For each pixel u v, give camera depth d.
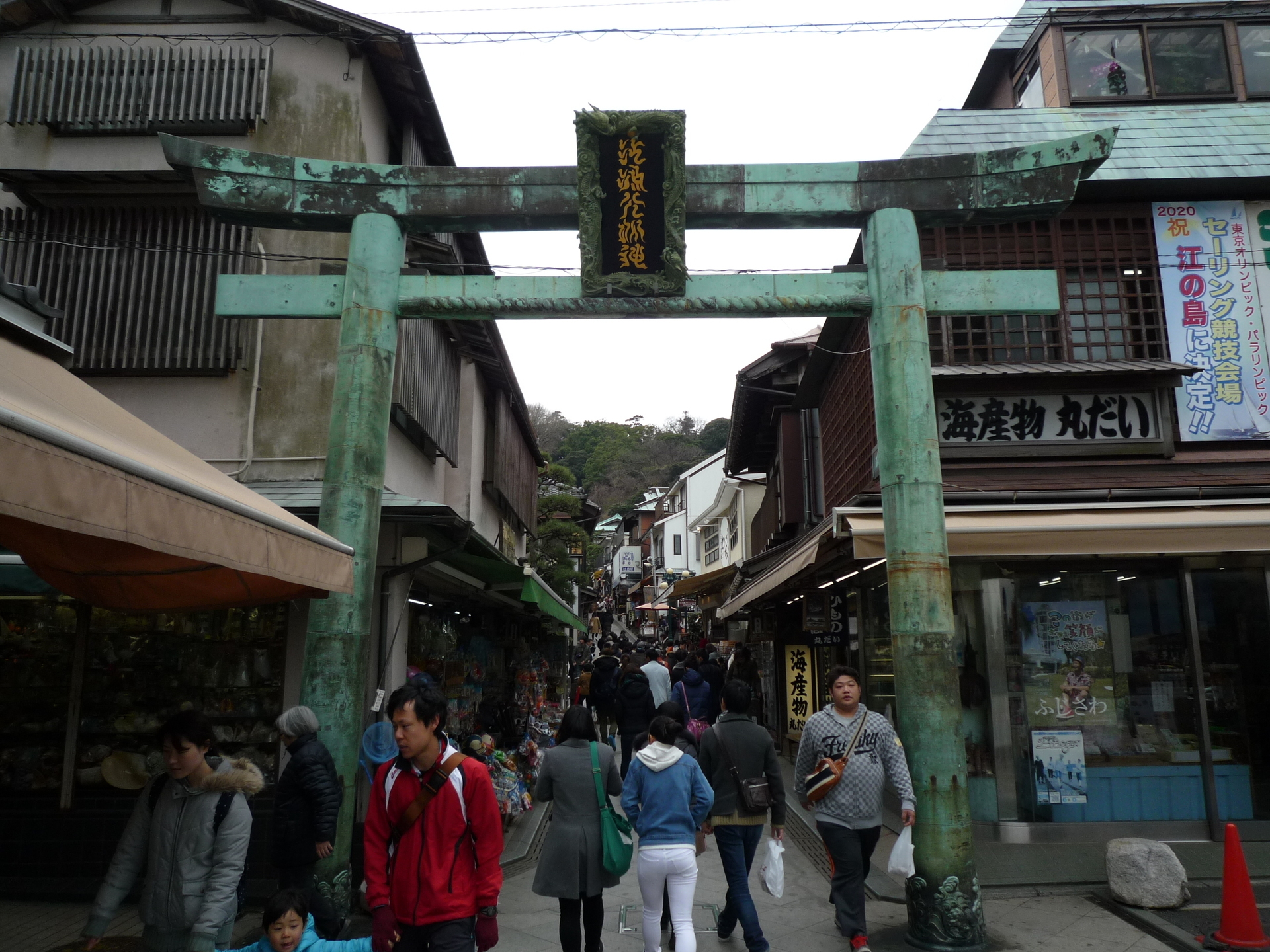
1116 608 8.12
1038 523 6.92
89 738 7.05
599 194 6.19
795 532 16.14
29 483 2.54
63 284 7.82
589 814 4.81
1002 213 6.33
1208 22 10.23
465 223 6.39
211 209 6.18
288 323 8.02
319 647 5.61
